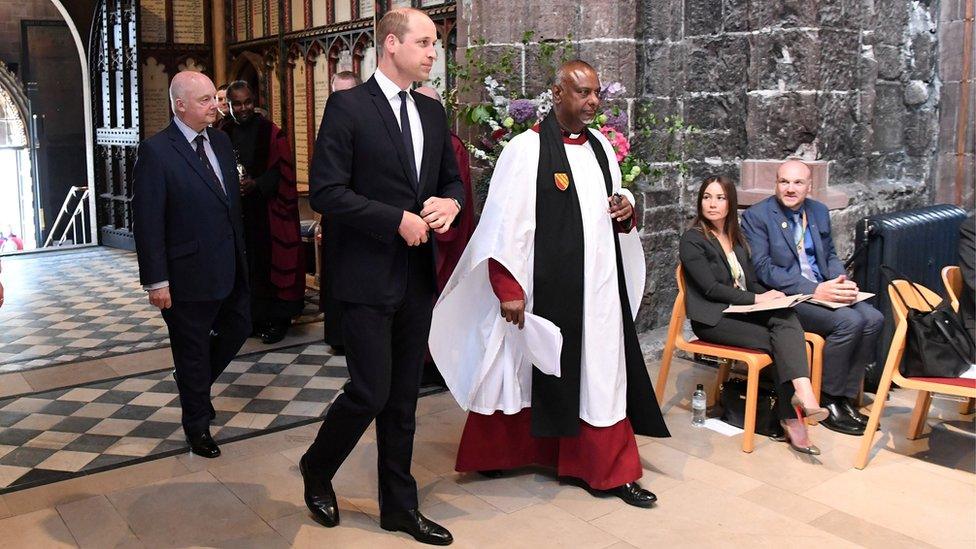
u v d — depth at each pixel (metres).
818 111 5.03
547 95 4.65
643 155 5.50
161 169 3.59
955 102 5.80
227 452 3.86
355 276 2.84
